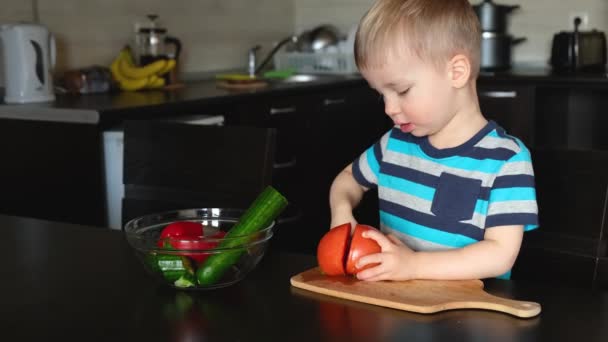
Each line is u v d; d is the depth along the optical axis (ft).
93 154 7.52
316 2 14.57
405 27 3.39
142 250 3.02
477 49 3.62
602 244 3.94
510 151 3.62
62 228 4.09
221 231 3.47
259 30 13.57
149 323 2.68
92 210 7.63
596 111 12.48
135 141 5.26
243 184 4.83
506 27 12.64
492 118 11.71
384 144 4.22
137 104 7.91
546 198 4.09
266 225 3.12
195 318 2.72
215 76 12.15
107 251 3.61
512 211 3.45
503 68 12.42
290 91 10.17
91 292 3.01
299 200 10.71
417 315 2.73
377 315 2.73
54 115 7.61
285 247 10.28
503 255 3.30
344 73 12.67
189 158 5.05
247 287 3.07
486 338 2.51
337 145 11.58
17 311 2.81
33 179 8.00
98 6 10.06
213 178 4.95
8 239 3.86
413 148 4.00
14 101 8.21
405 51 3.41
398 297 2.85
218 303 2.87
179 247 2.96
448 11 3.44
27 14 9.05
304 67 13.11
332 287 2.99
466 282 3.09
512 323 2.64
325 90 11.07
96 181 7.55
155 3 11.02
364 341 2.48
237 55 12.99
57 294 2.99
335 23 14.48
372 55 3.48
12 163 8.13
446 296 2.87
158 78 9.85
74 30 9.74
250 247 3.02
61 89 9.25
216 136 4.95
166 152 5.14
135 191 5.28
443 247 3.80
